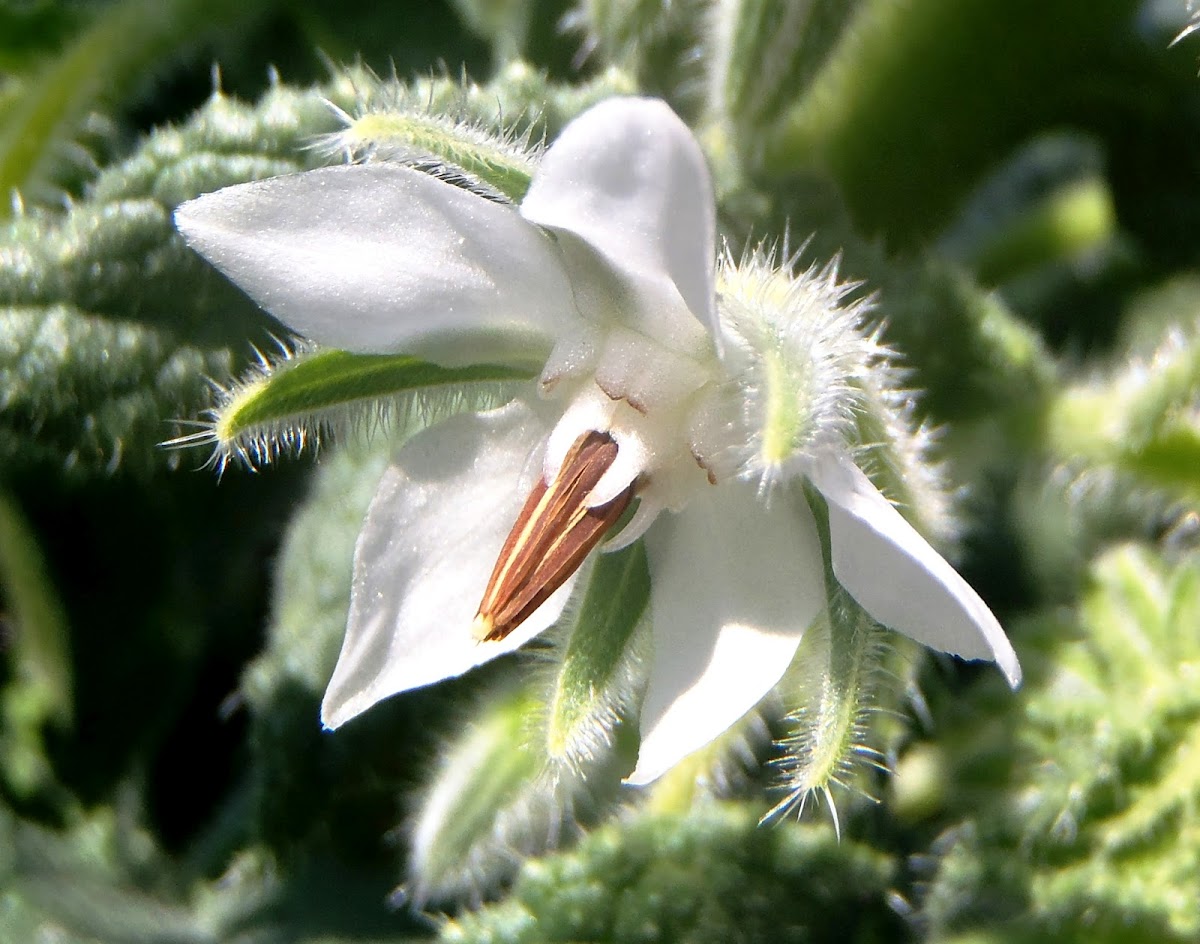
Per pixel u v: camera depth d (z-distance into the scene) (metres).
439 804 0.11
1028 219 0.13
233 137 0.11
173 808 0.13
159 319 0.11
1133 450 0.11
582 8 0.12
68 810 0.13
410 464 0.10
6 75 0.13
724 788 0.11
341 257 0.09
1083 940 0.11
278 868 0.12
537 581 0.09
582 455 0.09
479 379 0.10
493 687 0.11
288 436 0.10
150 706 0.13
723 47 0.11
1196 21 0.12
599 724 0.10
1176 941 0.11
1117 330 0.14
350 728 0.12
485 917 0.11
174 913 0.12
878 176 0.12
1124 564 0.12
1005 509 0.13
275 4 0.13
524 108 0.11
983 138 0.12
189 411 0.11
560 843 0.11
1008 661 0.09
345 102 0.11
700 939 0.11
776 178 0.12
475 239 0.09
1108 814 0.11
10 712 0.13
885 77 0.12
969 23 0.12
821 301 0.10
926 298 0.11
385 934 0.12
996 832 0.11
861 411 0.09
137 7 0.12
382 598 0.10
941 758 0.11
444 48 0.13
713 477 0.09
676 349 0.09
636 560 0.10
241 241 0.09
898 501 0.09
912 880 0.11
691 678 0.09
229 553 0.13
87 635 0.13
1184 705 0.11
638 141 0.08
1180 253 0.13
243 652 0.13
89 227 0.11
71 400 0.11
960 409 0.12
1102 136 0.13
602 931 0.11
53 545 0.13
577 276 0.09
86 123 0.12
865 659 0.09
